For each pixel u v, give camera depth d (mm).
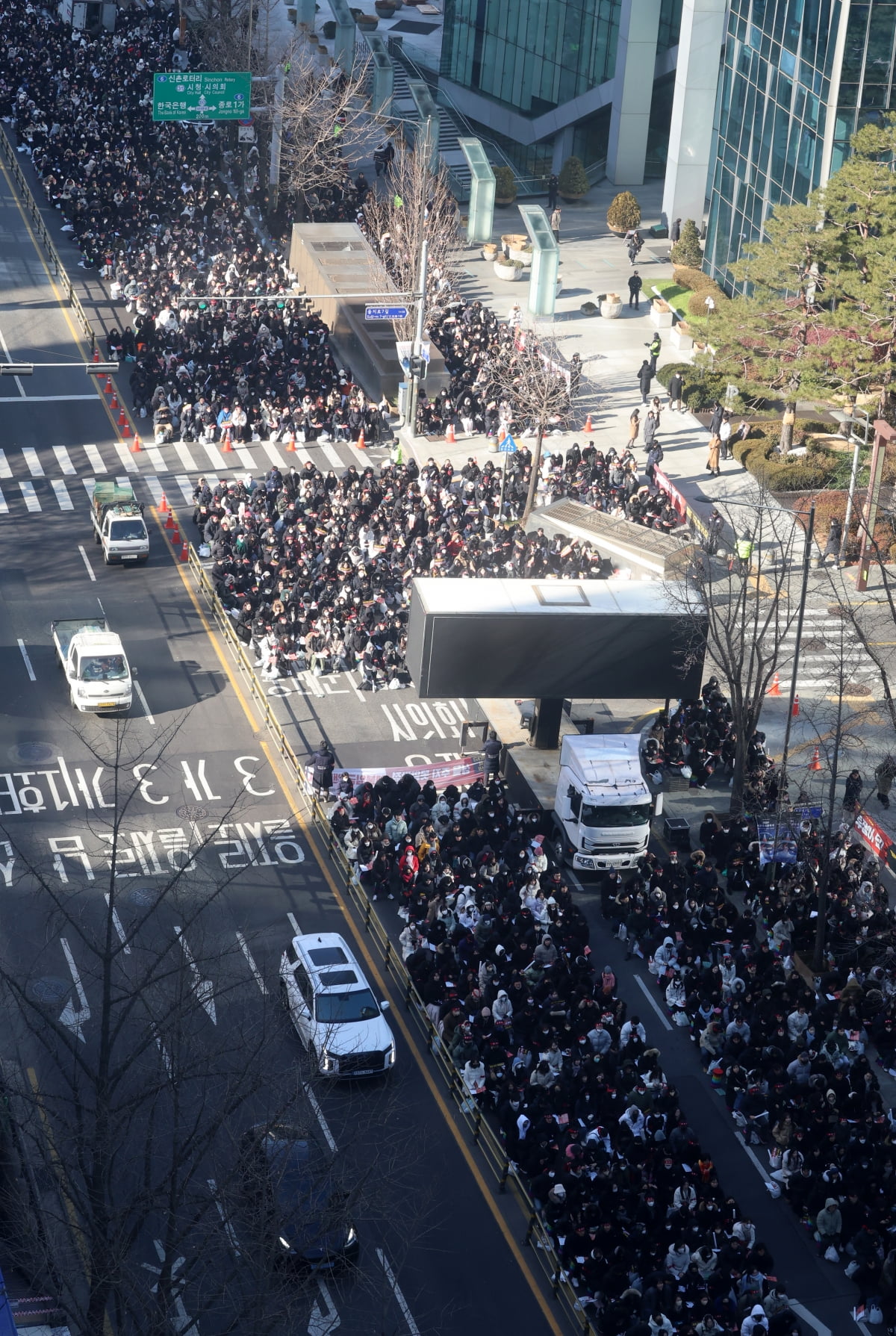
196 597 63875
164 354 79750
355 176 106250
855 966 45656
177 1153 30562
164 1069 33250
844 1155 38625
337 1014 41219
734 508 70250
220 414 75688
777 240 73438
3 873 47531
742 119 89188
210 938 45469
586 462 72938
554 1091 39312
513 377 77562
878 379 72312
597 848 50188
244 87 86000
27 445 74125
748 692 52812
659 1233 36094
